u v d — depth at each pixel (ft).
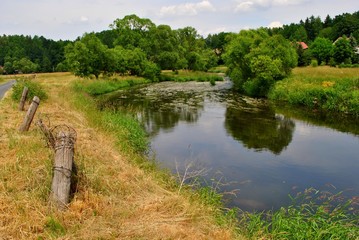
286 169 36.63
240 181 33.06
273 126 57.98
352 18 299.79
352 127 56.54
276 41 99.86
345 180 33.45
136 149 39.83
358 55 187.21
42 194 19.52
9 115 42.65
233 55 109.29
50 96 63.87
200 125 58.95
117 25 194.39
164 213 20.07
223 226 20.20
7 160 24.62
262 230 20.90
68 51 125.59
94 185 21.80
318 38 208.23
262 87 97.96
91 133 37.22
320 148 44.57
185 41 232.94
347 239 19.66
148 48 183.32
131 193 22.35
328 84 79.82
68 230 16.96
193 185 29.50
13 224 16.70
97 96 98.99
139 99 93.40
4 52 316.19
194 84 142.61
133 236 16.96
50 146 24.50
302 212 26.23
